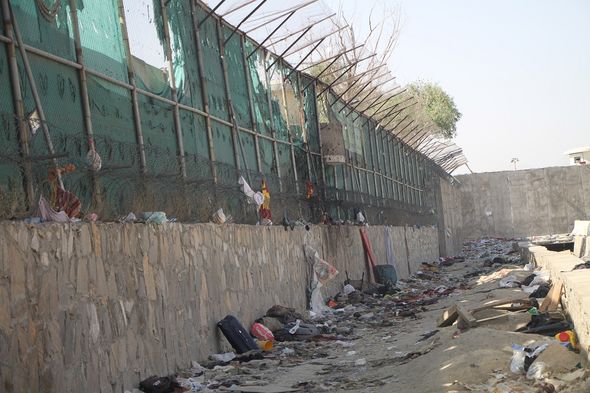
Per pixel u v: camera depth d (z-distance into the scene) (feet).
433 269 133.69
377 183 112.27
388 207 114.42
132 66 43.88
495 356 33.17
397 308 71.41
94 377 32.73
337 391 34.17
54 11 36.88
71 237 31.94
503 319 42.09
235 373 41.27
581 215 218.59
